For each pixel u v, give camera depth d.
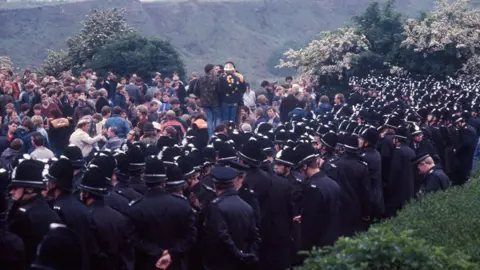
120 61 34.03
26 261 7.35
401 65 36.06
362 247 7.25
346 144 11.42
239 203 8.66
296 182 10.27
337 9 77.81
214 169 8.73
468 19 36.56
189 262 9.30
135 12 68.38
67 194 7.84
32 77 22.16
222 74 20.44
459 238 8.79
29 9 67.94
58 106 19.86
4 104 19.91
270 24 73.44
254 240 8.89
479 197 11.09
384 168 13.29
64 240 5.07
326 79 36.03
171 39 67.94
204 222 8.88
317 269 7.50
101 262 7.84
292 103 22.27
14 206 7.55
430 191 12.00
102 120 17.59
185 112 22.42
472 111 21.88
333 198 10.00
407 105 24.53
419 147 14.83
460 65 36.25
